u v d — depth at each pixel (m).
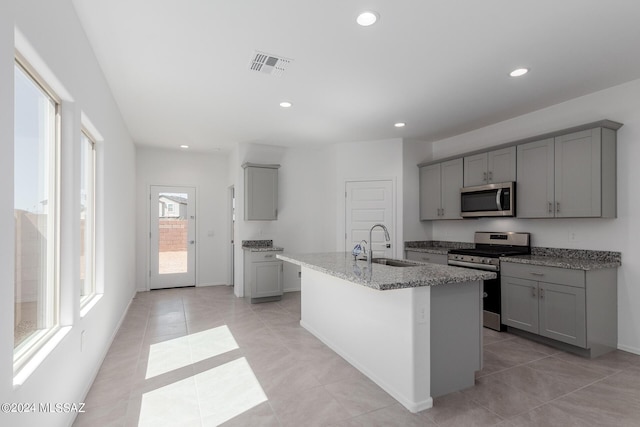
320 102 3.70
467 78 3.09
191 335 3.66
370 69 2.91
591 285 3.02
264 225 5.72
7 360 1.24
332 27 2.28
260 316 4.40
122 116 4.14
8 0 1.25
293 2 2.02
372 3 2.03
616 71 2.95
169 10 2.09
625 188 3.20
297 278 6.04
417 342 2.21
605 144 3.16
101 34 2.36
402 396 2.28
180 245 6.23
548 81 3.15
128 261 4.82
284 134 5.05
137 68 2.88
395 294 2.37
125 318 4.29
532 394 2.39
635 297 3.12
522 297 3.51
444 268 2.71
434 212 5.05
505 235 4.23
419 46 2.53
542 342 3.41
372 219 5.40
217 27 2.28
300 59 2.73
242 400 2.33
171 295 5.60
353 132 4.93
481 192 4.25
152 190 6.02
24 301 1.71
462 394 2.39
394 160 5.28
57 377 1.79
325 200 5.88
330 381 2.61
